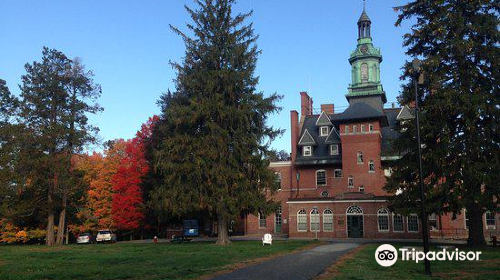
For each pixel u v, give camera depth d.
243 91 37.41
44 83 42.88
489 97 28.98
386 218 47.38
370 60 61.84
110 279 15.43
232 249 29.06
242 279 15.21
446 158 30.25
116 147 58.41
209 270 17.64
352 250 27.22
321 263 19.75
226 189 34.84
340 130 54.56
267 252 26.16
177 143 35.47
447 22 29.84
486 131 29.03
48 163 40.88
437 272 16.67
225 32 37.34
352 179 53.25
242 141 35.72
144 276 16.09
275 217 59.84
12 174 40.44
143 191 49.19
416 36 31.59
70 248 34.06
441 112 29.61
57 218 54.34
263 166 36.56
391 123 58.75
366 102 60.72
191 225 48.88
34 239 60.62
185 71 37.00
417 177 32.75
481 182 28.39
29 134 40.56
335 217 49.47
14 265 20.19
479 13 30.05
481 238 30.78
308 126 62.44
